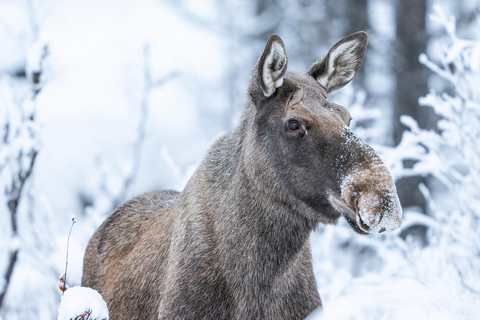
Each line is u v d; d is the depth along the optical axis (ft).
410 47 156.97
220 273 49.06
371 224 41.45
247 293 48.93
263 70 47.47
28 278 90.38
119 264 58.65
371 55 172.86
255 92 49.21
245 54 268.21
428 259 77.15
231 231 49.11
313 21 200.54
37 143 87.71
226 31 284.41
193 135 246.47
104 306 45.80
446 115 83.30
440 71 84.43
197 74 287.48
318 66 52.80
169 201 60.80
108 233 62.95
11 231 85.05
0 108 89.25
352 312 52.60
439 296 57.11
